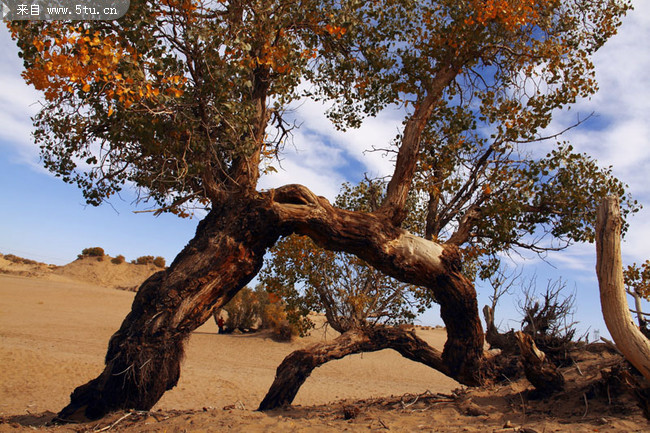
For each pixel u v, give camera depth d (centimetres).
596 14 981
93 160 820
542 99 970
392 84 980
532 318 885
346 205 1445
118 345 760
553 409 673
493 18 862
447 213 1095
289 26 802
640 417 566
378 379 2267
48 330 2755
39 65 566
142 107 667
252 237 794
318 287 1332
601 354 870
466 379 929
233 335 3422
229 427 619
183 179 733
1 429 702
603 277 434
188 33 628
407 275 884
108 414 749
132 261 8294
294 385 893
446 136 1038
